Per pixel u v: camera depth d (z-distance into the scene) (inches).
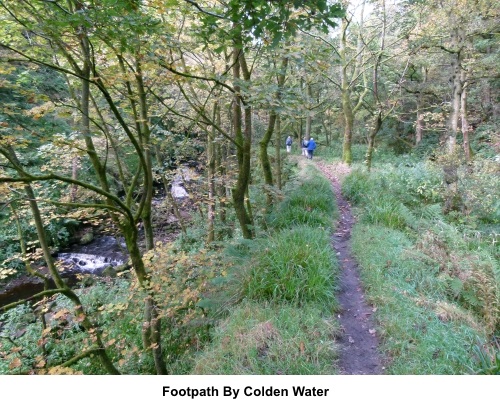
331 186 384.8
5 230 354.9
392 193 323.9
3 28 149.9
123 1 96.4
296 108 155.6
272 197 290.5
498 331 152.1
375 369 134.1
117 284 286.7
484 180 299.7
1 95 263.9
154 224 429.7
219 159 349.7
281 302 166.6
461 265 189.0
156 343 158.7
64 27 111.3
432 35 421.4
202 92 283.4
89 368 189.9
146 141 163.5
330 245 223.8
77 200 232.4
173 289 169.3
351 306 174.6
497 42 468.1
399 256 205.3
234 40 127.3
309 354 135.7
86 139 142.9
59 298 248.8
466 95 534.0
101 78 126.3
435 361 129.8
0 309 112.0
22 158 208.4
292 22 95.9
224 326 160.9
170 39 133.6
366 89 552.1
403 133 736.3
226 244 215.5
